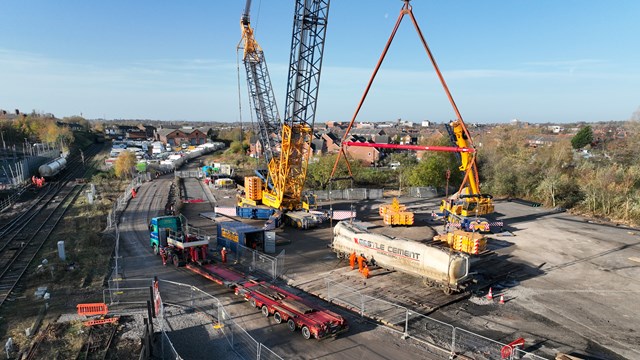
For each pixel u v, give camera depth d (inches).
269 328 724.0
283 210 1626.5
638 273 1075.9
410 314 790.5
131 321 727.1
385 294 888.3
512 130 5275.6
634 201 1791.3
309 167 2628.0
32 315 759.7
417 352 655.8
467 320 780.0
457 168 2541.8
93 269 1010.7
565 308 847.1
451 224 1469.0
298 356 634.2
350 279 977.5
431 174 2422.5
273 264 980.6
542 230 1565.0
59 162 3002.0
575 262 1166.3
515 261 1168.8
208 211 1803.6
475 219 1487.5
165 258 1055.6
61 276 962.7
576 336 726.5
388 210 1635.1
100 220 1552.7
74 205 1905.8
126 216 1625.2
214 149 5398.6
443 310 821.9
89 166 3545.8
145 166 3073.3
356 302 839.7
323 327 671.8
